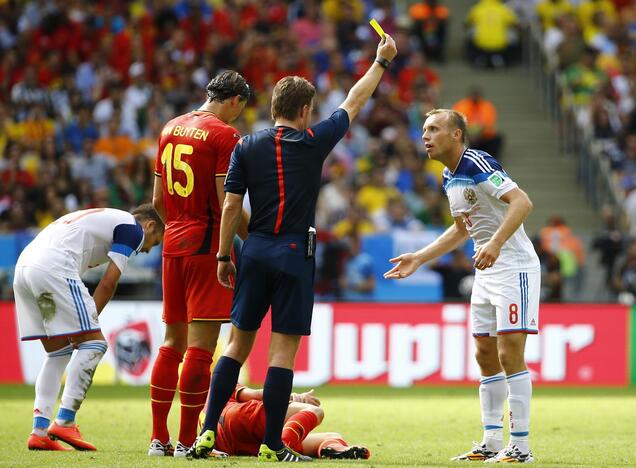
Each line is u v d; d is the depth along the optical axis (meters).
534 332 23.80
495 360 24.53
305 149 22.58
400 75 77.94
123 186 63.78
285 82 22.92
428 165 71.38
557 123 76.56
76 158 68.62
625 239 58.25
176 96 73.56
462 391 48.88
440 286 57.91
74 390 25.78
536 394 47.59
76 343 26.34
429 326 51.50
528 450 23.45
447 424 33.78
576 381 51.81
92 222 26.50
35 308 26.23
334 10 83.69
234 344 22.81
